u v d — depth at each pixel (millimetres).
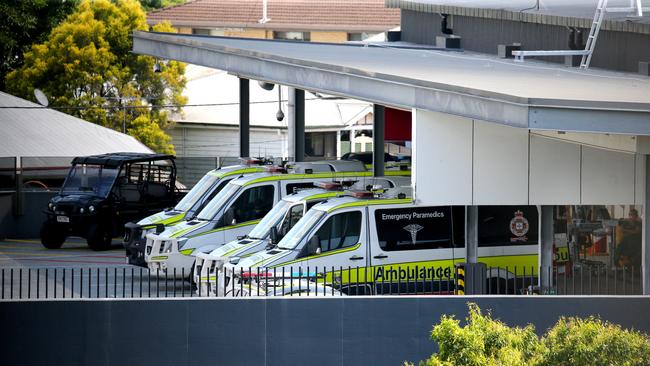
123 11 175250
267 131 158500
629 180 59438
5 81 174500
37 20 187625
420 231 63562
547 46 78312
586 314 51719
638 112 47594
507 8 85250
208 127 164000
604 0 68375
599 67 71375
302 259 61625
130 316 52000
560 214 68625
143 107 159125
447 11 94062
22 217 112938
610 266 66750
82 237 99812
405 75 59938
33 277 80750
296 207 67688
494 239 66188
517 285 66500
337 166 80438
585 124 47500
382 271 62469
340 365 51781
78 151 124312
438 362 38250
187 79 176875
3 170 112438
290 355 51875
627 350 36562
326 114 149500
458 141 58938
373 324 51625
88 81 166625
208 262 67938
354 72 61719
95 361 52125
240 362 51875
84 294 71688
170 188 101438
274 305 51875
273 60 70562
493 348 39406
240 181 77375
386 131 83875
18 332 52000
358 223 62719
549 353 37219
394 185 72688
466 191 59094
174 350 52000
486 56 84500
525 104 47375
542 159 59375
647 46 66438
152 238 75812
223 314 51875
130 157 100938
